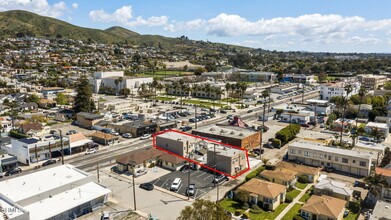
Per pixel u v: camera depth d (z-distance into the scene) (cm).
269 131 10681
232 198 5822
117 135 9944
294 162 7762
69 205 5047
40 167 7338
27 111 13425
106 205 5553
